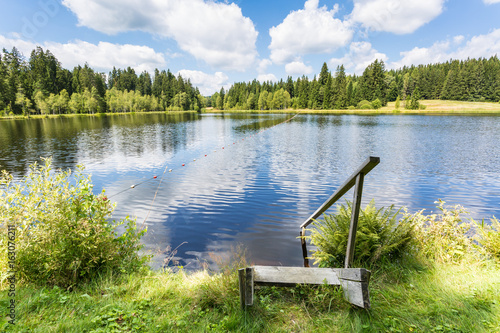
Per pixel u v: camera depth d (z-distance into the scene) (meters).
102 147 20.27
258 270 2.72
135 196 8.62
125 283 3.16
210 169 12.84
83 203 3.38
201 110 139.62
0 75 77.56
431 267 3.42
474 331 2.12
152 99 120.06
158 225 6.29
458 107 90.88
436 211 7.35
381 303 2.56
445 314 2.38
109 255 3.32
